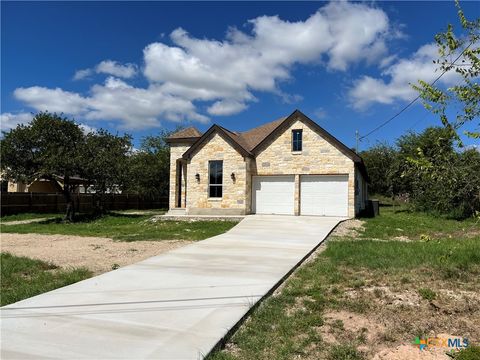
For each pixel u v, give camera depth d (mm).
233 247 11273
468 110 3701
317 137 20672
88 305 5820
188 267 8523
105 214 27125
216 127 21453
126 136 26719
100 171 23672
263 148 21562
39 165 22391
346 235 14508
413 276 7426
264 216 19828
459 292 6379
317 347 4477
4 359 4008
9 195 27141
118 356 4102
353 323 5191
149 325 4996
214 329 4859
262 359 4223
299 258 9586
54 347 4316
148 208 39844
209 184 21562
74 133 23500
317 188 20672
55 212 30641
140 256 10695
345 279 7395
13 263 9500
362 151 47469
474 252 8891
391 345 4547
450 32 3828
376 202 23312
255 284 7035
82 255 10969
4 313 5457
